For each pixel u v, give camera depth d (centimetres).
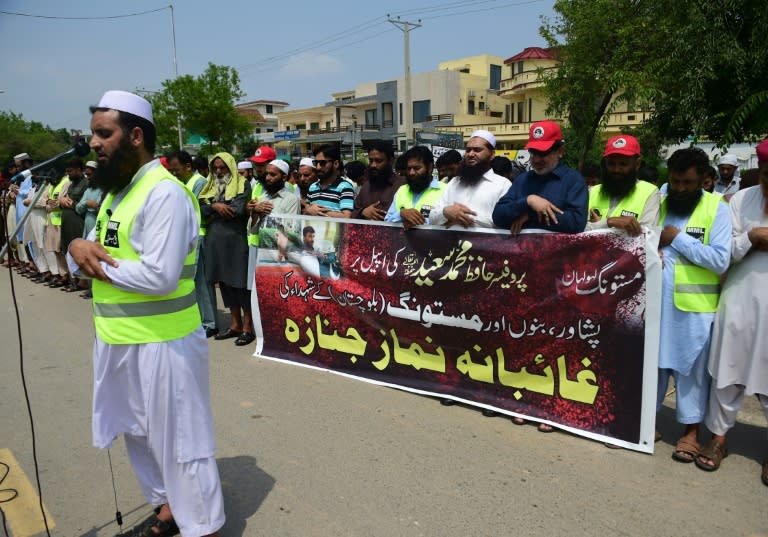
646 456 356
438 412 427
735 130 722
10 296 908
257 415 428
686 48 774
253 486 332
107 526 302
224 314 747
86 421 431
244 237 602
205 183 618
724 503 305
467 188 448
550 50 1559
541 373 397
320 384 489
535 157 380
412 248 457
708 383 347
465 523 292
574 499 311
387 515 301
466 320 431
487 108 5062
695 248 331
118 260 242
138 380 254
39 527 302
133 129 246
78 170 877
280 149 5941
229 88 3281
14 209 1108
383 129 5138
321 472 345
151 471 282
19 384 511
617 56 1288
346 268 497
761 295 318
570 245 377
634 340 355
